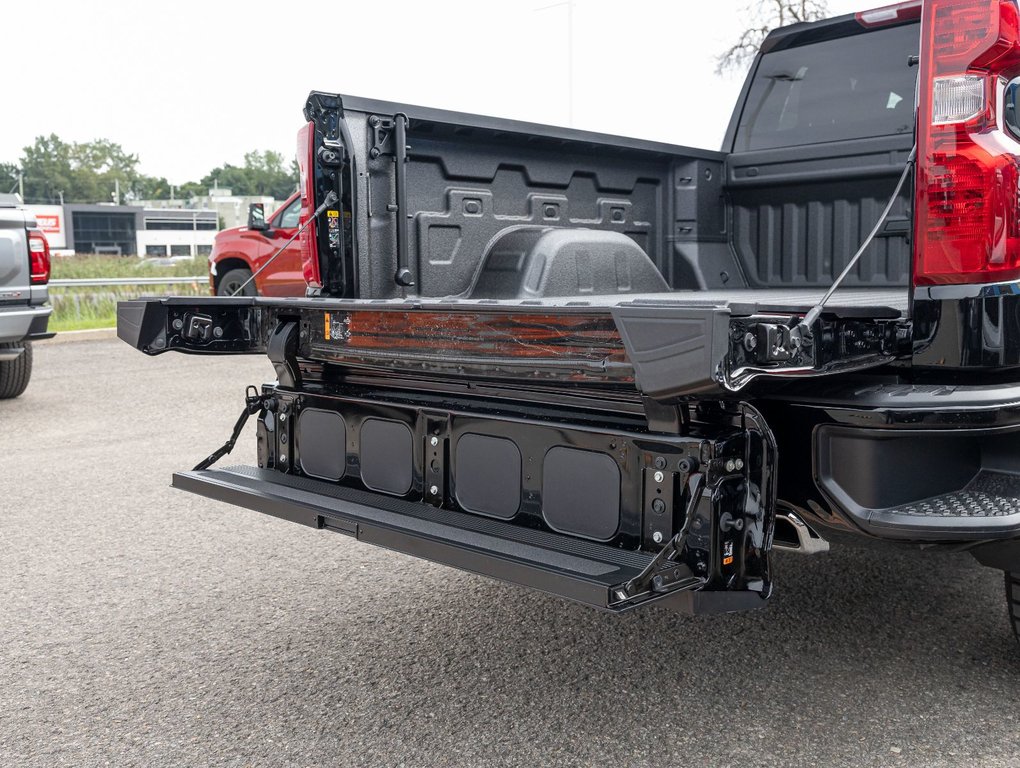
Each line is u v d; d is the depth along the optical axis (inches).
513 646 130.0
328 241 135.5
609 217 177.8
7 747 105.0
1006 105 95.3
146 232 3491.6
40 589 154.8
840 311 90.0
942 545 103.3
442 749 103.0
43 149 6156.5
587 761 99.9
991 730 104.9
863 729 105.6
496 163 155.6
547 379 100.9
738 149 199.9
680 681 118.3
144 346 130.9
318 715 111.3
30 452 258.2
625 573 89.6
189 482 132.7
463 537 102.6
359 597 150.1
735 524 92.6
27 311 309.6
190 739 106.2
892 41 176.9
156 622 140.5
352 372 133.2
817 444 97.7
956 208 94.7
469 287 154.3
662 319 81.5
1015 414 95.3
